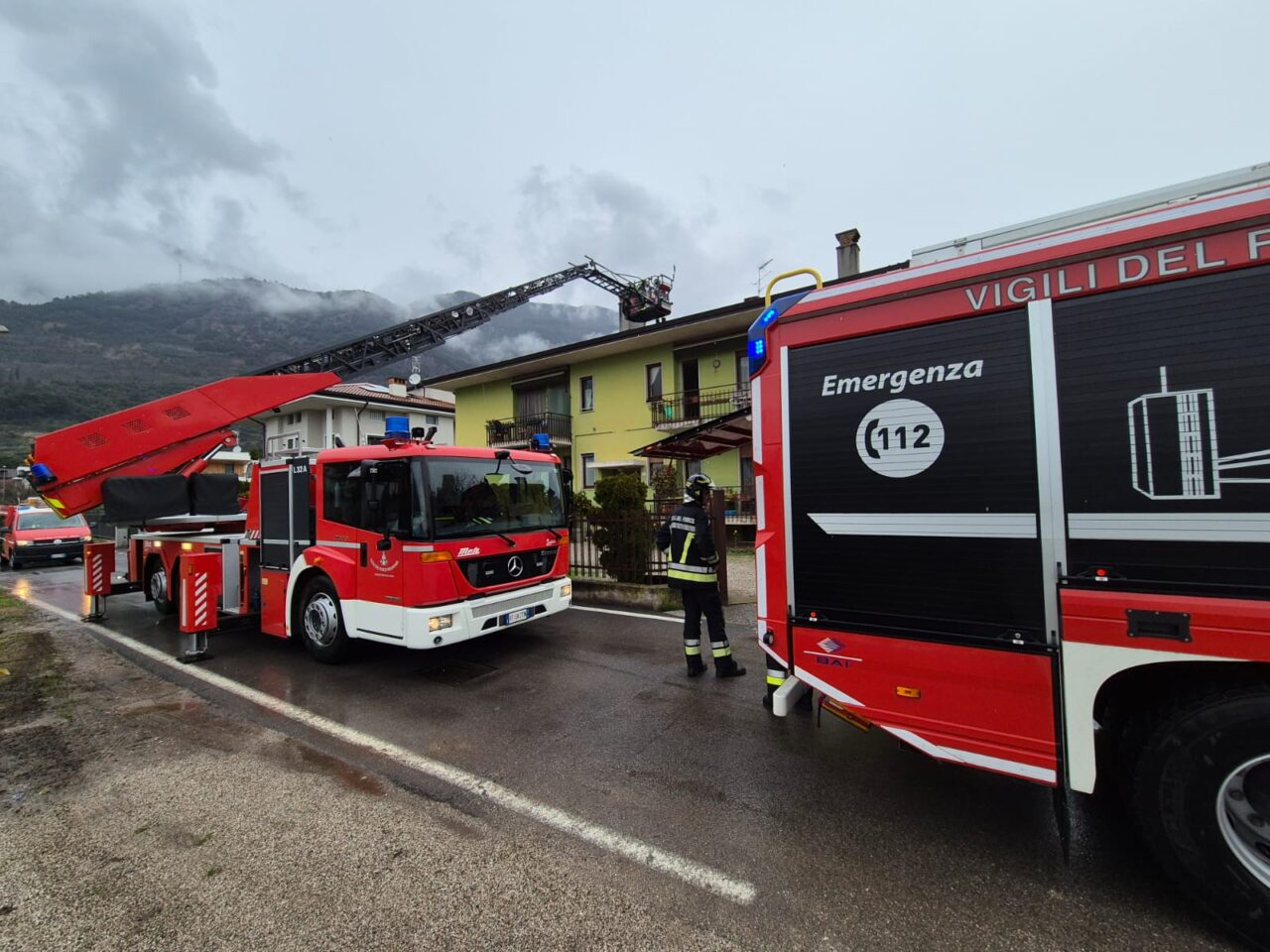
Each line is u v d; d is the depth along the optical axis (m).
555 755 3.72
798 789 3.23
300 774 3.53
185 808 3.16
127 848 2.81
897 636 2.67
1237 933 2.08
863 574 2.77
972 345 2.52
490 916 2.31
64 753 3.88
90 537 16.73
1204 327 2.11
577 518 9.27
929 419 2.61
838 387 2.86
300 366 19.92
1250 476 2.00
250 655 6.22
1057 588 2.31
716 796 3.18
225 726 4.29
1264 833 2.09
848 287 2.86
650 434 20.38
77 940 2.22
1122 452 2.21
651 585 8.38
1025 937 2.13
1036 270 2.41
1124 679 2.35
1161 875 2.47
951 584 2.54
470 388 26.67
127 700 4.88
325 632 5.79
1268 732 2.00
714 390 18.73
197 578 5.95
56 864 2.70
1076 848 2.66
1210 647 2.03
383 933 2.23
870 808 3.03
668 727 4.12
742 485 17.94
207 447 7.85
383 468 5.21
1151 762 2.23
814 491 2.92
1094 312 2.29
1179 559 2.10
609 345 20.28
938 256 3.09
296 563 6.04
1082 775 2.25
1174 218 2.19
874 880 2.47
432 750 3.83
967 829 2.83
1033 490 2.37
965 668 2.50
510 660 5.79
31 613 9.05
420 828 2.93
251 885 2.53
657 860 2.64
